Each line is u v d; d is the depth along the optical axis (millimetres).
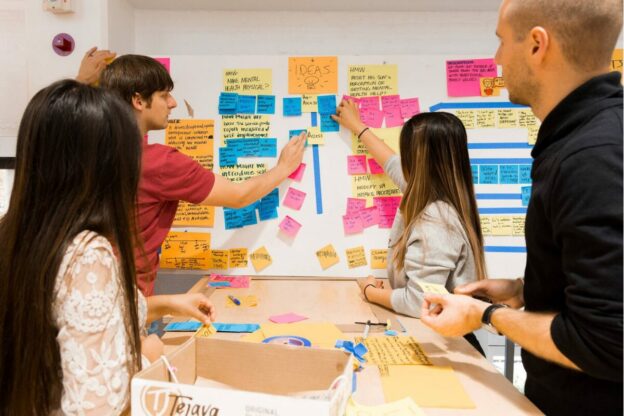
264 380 738
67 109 628
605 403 716
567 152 690
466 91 1704
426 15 1834
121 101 697
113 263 645
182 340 1097
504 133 1703
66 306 604
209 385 743
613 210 616
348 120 1680
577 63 730
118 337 636
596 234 623
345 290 1564
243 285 1603
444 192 1304
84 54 1582
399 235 1527
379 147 1660
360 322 1223
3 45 1743
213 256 1719
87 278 610
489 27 1830
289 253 1726
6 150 1778
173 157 1306
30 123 631
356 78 1706
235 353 748
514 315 790
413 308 1229
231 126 1710
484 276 1330
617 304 603
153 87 1267
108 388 611
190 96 1707
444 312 892
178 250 1715
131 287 686
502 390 840
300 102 1708
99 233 648
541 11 732
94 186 643
